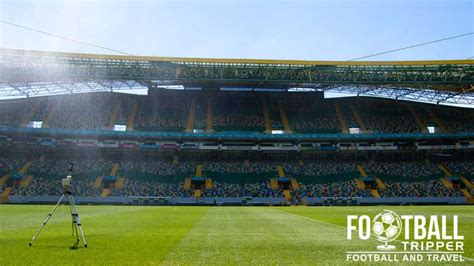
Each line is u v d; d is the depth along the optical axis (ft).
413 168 241.96
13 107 252.62
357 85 236.22
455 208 143.13
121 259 33.40
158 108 270.26
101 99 271.90
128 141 244.01
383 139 248.32
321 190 222.69
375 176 235.20
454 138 243.19
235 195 216.74
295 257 34.71
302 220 79.77
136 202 207.31
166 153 250.16
